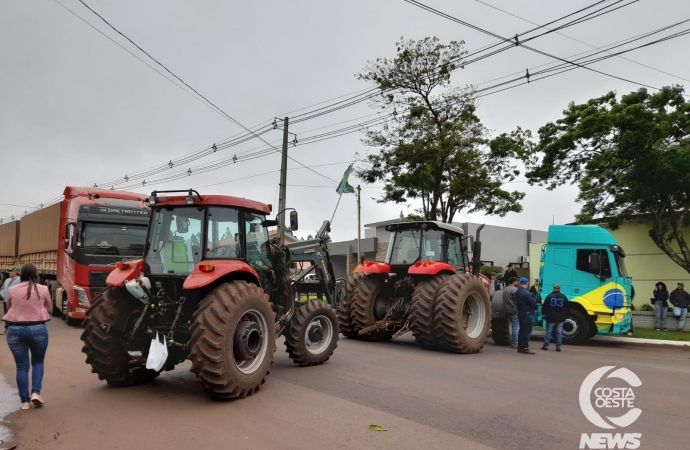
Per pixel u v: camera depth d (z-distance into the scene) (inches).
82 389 267.1
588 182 675.4
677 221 635.5
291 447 181.5
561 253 530.6
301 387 271.9
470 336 413.4
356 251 1590.8
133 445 183.2
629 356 423.5
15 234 876.0
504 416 222.2
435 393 261.9
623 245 759.1
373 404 238.7
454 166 690.8
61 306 619.2
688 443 191.5
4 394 256.5
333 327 345.1
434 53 662.5
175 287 272.4
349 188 741.9
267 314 261.6
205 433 195.9
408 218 759.1
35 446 182.2
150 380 287.1
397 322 444.5
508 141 695.1
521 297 426.6
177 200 268.4
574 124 653.3
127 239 557.6
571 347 490.3
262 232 303.4
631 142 569.9
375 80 687.1
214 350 233.6
